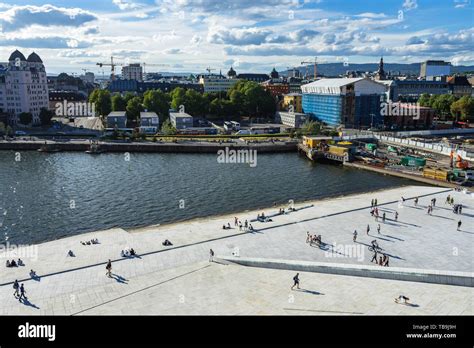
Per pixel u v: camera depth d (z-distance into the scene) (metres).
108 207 105.00
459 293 51.16
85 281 61.88
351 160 158.88
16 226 93.38
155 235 82.00
